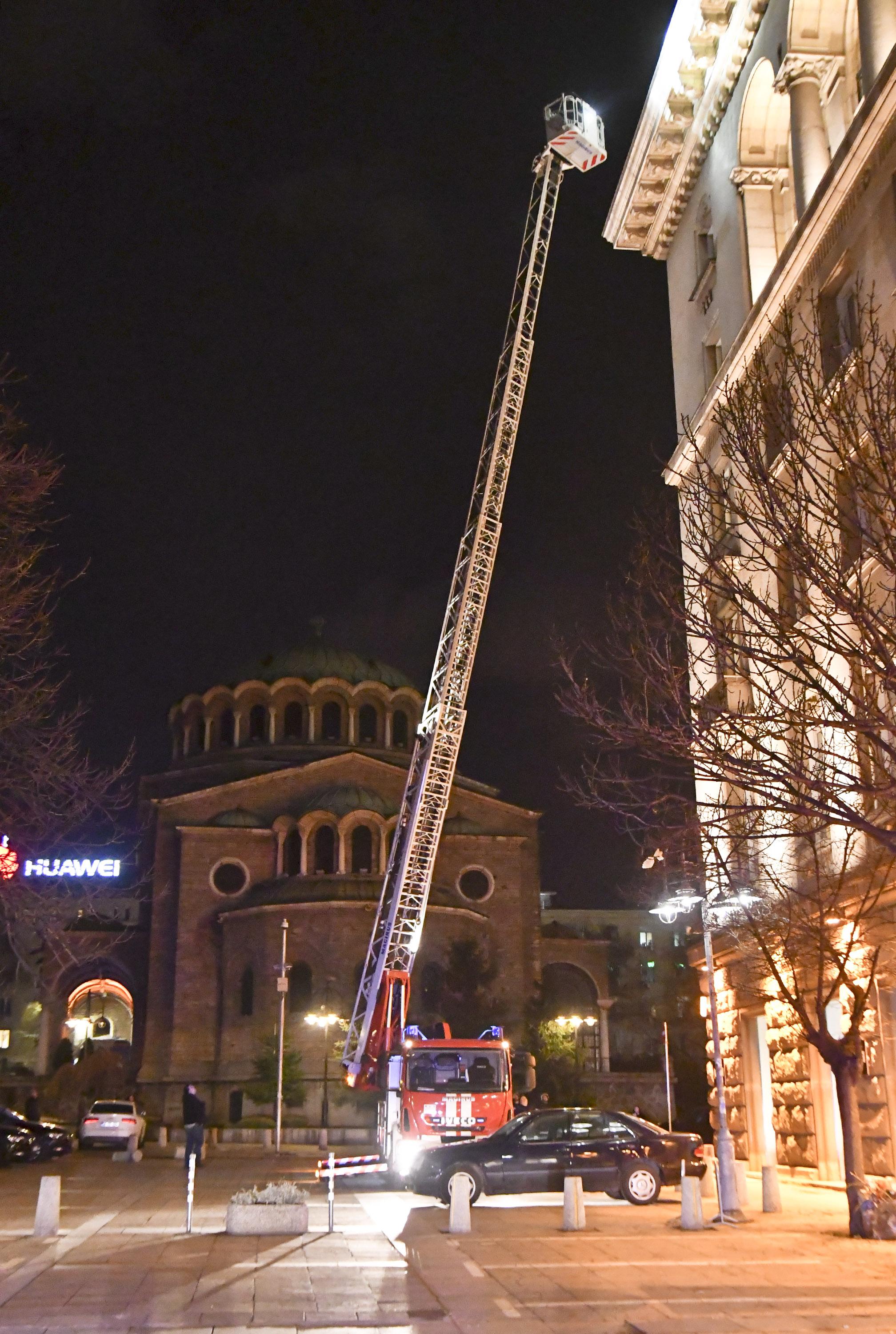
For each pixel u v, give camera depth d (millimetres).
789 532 14016
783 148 31547
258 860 72250
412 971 65250
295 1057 61562
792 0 27656
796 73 27875
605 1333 11688
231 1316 12664
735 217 32062
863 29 24016
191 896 70875
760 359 16438
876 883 22703
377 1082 46594
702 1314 12516
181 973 69312
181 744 84500
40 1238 19344
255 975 65812
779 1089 29250
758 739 13938
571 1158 24281
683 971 69812
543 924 85000
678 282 37719
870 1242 18062
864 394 14883
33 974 28562
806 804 15070
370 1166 22969
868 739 13359
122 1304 13336
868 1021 24031
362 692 82438
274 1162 44719
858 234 24031
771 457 17578
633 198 38031
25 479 18562
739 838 13906
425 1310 13000
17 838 26172
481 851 73812
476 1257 16969
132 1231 20406
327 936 64750
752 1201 25000
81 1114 65312
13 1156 38594
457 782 81188
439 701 56031
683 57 33688
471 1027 64938
